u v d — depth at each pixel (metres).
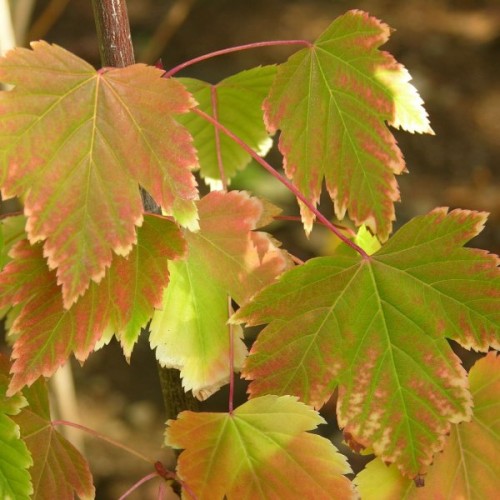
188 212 0.66
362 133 0.71
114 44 0.70
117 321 0.67
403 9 3.11
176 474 0.69
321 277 0.69
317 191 0.71
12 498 0.67
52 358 0.67
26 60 0.65
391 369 0.68
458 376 0.68
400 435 0.68
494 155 2.45
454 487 0.70
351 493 0.68
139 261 0.67
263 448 0.68
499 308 0.68
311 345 0.68
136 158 0.66
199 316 0.69
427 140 2.49
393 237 0.70
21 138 0.65
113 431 1.68
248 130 0.81
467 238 0.69
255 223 0.70
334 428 1.64
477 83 2.73
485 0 3.13
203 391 0.69
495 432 0.71
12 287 0.67
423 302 0.69
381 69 0.70
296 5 3.12
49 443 0.70
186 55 2.80
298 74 0.70
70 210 0.65
